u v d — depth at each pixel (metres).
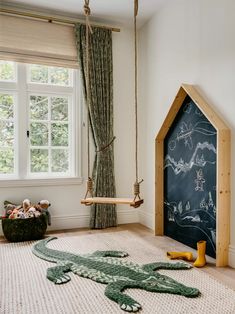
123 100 4.02
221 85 2.62
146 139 3.93
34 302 1.87
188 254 2.65
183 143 3.14
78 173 3.78
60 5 3.40
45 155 3.73
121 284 2.07
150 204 3.84
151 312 1.75
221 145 2.48
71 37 3.67
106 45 3.81
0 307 1.81
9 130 3.58
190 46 3.02
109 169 3.82
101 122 3.78
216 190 2.55
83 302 1.87
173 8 3.30
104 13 3.62
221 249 2.52
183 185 3.14
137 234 3.50
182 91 2.99
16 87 3.54
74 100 3.78
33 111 3.66
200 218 2.88
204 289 2.06
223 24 2.59
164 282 2.13
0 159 3.55
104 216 3.78
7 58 3.38
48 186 3.66
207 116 2.62
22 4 3.37
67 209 3.75
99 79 3.77
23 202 3.33
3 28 3.35
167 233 3.42
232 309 1.80
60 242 3.13
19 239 3.17
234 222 2.51
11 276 2.27
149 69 3.83
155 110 3.70
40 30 3.52
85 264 2.46
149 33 3.82
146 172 3.95
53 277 2.20
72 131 3.82
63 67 3.65
